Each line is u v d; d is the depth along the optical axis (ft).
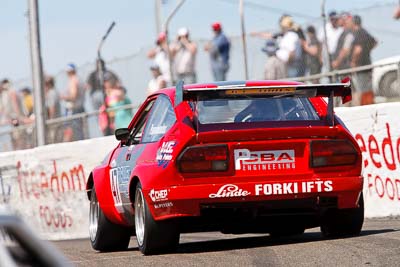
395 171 118.73
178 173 75.25
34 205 178.81
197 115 76.18
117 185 89.10
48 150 173.06
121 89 174.91
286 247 76.33
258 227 80.53
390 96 142.31
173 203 75.25
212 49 163.43
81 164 165.07
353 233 82.89
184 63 166.50
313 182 76.23
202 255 75.10
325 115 79.82
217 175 75.46
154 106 86.53
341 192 77.05
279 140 76.18
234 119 78.18
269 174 75.82
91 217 99.35
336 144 77.30
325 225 83.30
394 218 117.70
